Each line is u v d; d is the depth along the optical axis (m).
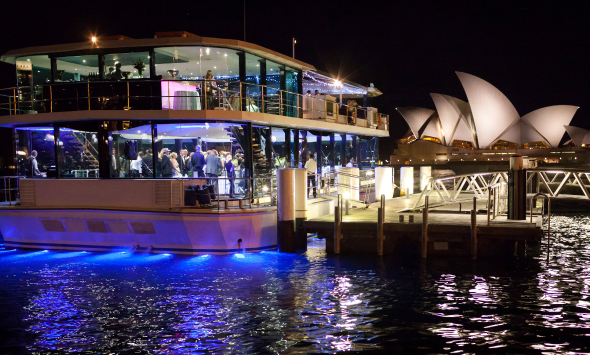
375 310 10.93
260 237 16.53
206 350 8.93
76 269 14.68
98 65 16.92
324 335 9.56
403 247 16.23
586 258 16.06
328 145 23.53
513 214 16.52
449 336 9.51
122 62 17.17
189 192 15.77
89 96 16.22
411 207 20.97
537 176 22.22
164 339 9.44
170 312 10.89
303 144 21.31
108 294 12.21
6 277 13.89
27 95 16.91
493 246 15.42
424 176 30.17
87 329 9.98
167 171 16.31
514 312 10.78
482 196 23.30
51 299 11.88
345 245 16.67
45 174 17.23
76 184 16.42
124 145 16.31
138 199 15.96
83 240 17.03
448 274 13.80
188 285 12.91
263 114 16.97
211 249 16.06
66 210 16.41
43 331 9.90
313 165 20.61
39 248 17.55
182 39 16.09
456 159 82.56
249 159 16.67
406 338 9.41
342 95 29.25
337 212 16.25
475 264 14.88
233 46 16.48
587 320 10.30
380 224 15.95
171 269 14.49
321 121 21.42
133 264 15.16
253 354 8.76
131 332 9.80
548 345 9.10
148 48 16.45
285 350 8.91
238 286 12.78
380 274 13.85
